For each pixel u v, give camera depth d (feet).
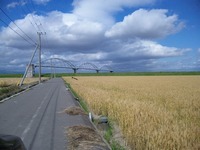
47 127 42.73
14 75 565.53
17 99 90.99
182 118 45.91
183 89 114.52
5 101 84.38
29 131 39.96
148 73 599.16
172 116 42.34
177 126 32.58
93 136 36.29
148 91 102.53
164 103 66.23
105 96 71.00
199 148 26.76
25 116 54.13
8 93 111.75
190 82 196.03
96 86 148.66
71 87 160.97
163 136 28.09
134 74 590.55
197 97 75.97
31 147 31.45
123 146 33.06
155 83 180.14
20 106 71.10
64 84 210.38
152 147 27.84
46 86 181.98
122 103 52.49
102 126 45.37
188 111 51.31
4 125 44.68
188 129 31.53
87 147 30.99
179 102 64.44
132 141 32.22
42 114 56.65
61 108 65.92
